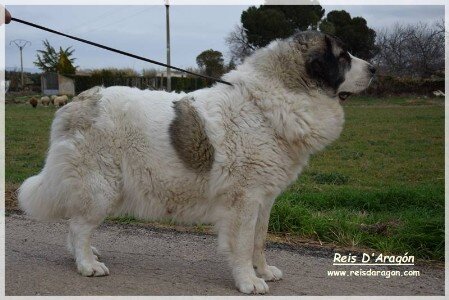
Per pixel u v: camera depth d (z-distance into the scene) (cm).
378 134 1741
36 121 2220
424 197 769
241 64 467
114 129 446
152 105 453
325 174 1041
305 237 613
